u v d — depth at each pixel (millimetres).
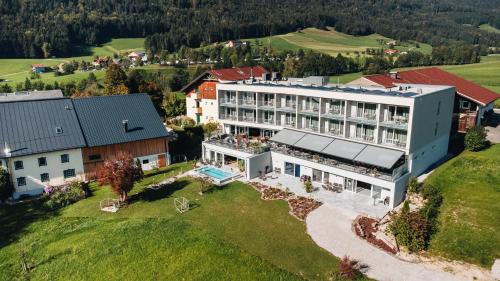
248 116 71688
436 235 39812
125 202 51688
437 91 54281
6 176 54031
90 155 60594
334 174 53188
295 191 52750
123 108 68188
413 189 47969
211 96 87938
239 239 41031
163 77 148750
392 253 37906
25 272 38031
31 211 51656
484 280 33500
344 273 34000
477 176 48656
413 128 49438
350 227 43000
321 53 177625
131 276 35812
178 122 93625
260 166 59281
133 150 63938
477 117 69438
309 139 59469
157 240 41000
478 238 38156
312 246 39312
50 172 57656
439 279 33875
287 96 65125
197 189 54594
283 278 34438
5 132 57281
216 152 65438
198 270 36031
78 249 40562
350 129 57312
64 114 62938
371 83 70688
